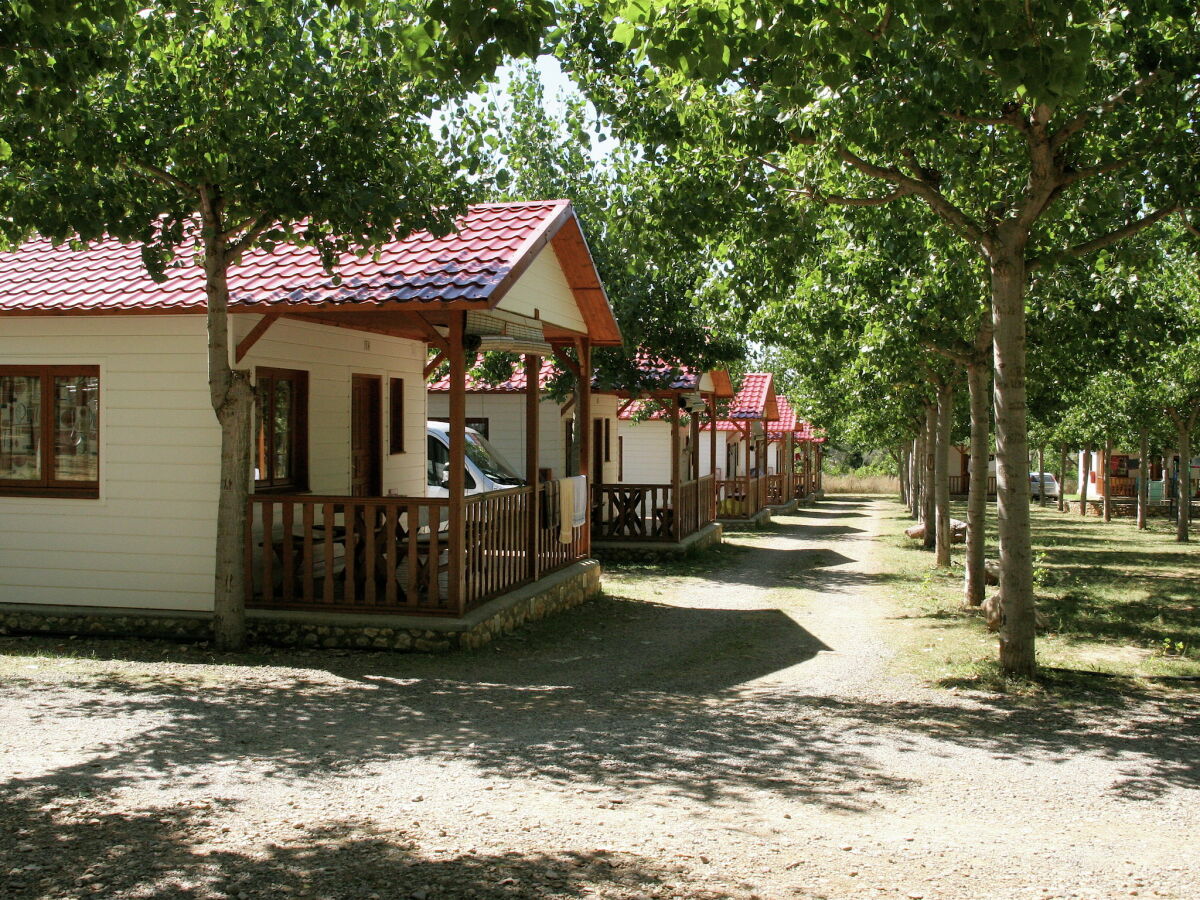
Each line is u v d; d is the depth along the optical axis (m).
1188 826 5.51
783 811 5.59
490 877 4.49
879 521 36.44
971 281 12.55
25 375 11.23
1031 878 4.68
